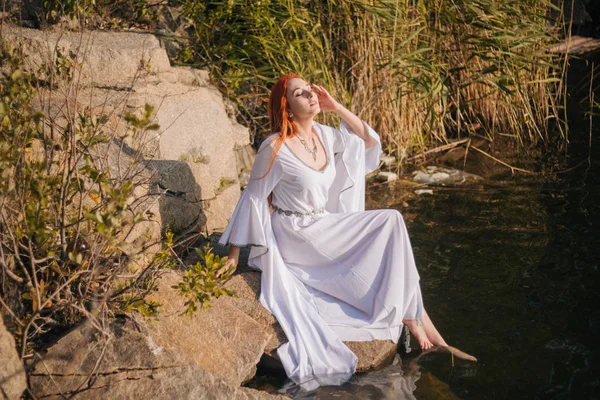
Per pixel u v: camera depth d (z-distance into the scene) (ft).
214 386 9.79
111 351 9.90
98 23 19.63
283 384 11.35
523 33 22.35
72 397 9.45
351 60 21.43
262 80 21.04
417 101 20.49
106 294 9.81
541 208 17.76
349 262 12.83
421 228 16.92
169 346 10.50
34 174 9.85
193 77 18.45
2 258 9.27
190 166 15.08
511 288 14.01
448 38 22.57
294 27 20.10
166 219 13.33
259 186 12.83
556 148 22.18
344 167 13.91
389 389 11.12
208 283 10.28
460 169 20.89
